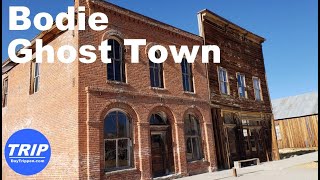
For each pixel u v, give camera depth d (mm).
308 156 22938
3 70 18344
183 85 16656
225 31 20781
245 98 20891
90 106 11875
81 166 11133
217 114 17938
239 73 21109
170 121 15000
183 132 15328
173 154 14664
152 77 15117
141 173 12953
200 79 17484
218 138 17562
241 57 21797
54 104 13086
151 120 14695
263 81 23547
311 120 32906
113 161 12555
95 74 12500
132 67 14023
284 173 13953
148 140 13617
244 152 19266
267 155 21438
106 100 12477
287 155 26312
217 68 19078
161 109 14672
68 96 12250
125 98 13211
